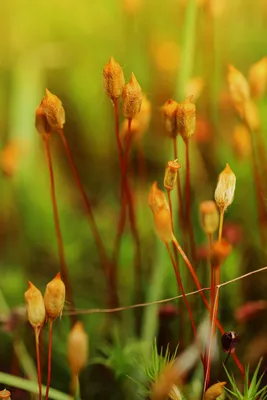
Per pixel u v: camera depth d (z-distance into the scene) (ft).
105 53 1.01
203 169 0.79
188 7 0.75
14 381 0.62
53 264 0.80
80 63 1.02
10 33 1.07
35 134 0.89
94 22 1.06
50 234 0.81
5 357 0.72
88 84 0.96
